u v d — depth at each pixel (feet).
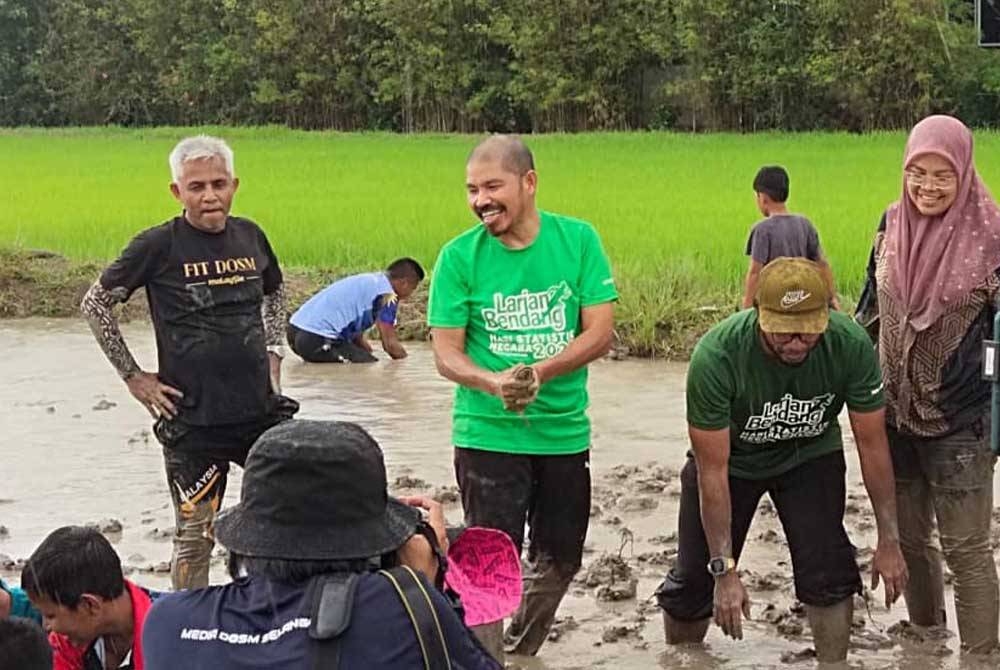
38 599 16.67
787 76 117.80
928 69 113.19
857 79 114.21
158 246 21.15
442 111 134.41
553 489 19.94
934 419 19.88
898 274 19.85
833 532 19.93
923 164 19.47
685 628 20.72
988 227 19.57
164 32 146.20
